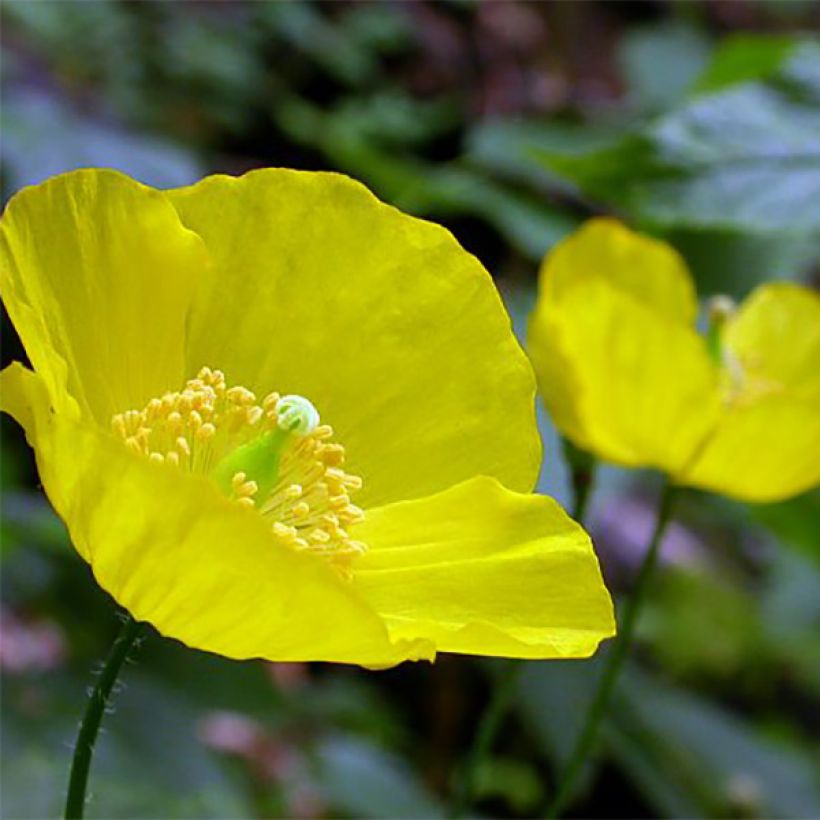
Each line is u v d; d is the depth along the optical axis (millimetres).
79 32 802
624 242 409
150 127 805
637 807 592
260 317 324
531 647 294
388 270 322
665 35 767
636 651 684
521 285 704
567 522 310
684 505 734
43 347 296
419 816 476
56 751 435
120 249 311
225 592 289
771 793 489
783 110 417
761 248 540
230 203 321
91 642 491
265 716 472
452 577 312
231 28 867
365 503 323
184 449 315
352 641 289
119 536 289
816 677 679
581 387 380
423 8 920
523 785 580
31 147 506
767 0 1048
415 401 323
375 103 835
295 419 316
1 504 491
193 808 436
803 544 533
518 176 589
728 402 411
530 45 912
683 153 414
